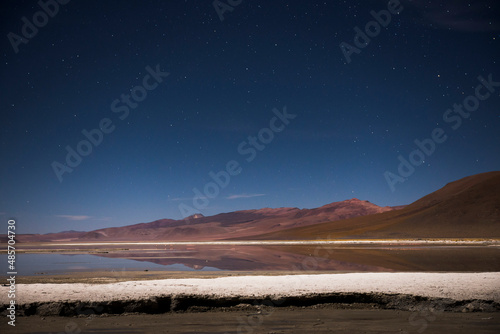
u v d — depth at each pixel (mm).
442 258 26609
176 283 11109
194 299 9648
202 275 15953
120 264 24375
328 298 9953
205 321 8352
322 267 21094
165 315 9016
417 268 19844
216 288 10344
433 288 10461
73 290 10078
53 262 26406
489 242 54125
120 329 7703
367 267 20688
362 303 9891
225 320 8438
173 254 36500
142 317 8797
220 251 41688
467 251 34531
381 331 7445
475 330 7520
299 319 8492
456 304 9602
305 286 10648
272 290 10227
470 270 18797
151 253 39000
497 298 9734
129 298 9430
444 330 7523
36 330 7648
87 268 21312
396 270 18938
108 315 9023
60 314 8969
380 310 9438
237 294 9875
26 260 28688
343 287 10516
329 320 8406
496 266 20703
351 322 8211
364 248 43125
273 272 17078
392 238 86312
